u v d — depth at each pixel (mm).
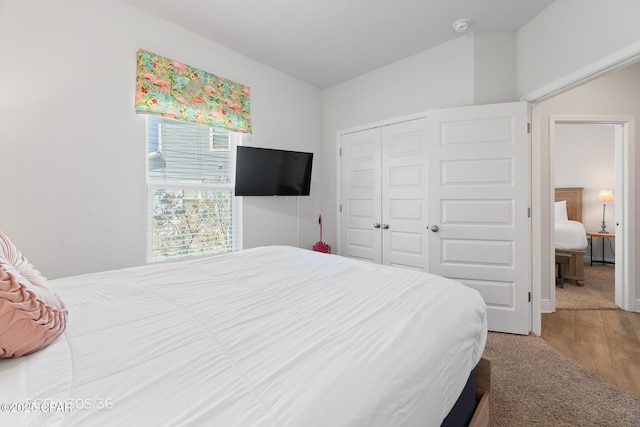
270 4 2105
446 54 2643
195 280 1339
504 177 2391
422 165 2807
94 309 981
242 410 519
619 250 3006
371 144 3225
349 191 3455
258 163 2871
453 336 912
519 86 2445
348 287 1248
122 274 1427
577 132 5184
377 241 3207
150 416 495
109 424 474
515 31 2471
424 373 733
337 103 3533
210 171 2670
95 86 1952
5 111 1654
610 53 1730
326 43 2635
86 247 1943
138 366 647
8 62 1655
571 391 1664
